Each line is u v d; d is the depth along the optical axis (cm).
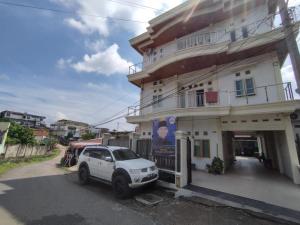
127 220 478
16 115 5241
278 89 965
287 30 531
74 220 467
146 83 1574
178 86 1355
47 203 590
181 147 789
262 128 1002
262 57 1038
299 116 1002
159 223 464
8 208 535
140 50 1681
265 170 1234
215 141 1138
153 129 1176
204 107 1058
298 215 496
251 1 1086
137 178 661
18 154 2094
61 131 5738
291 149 902
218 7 1146
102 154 830
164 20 1357
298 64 491
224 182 855
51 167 1521
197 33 1308
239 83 1096
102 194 717
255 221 482
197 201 627
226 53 1056
